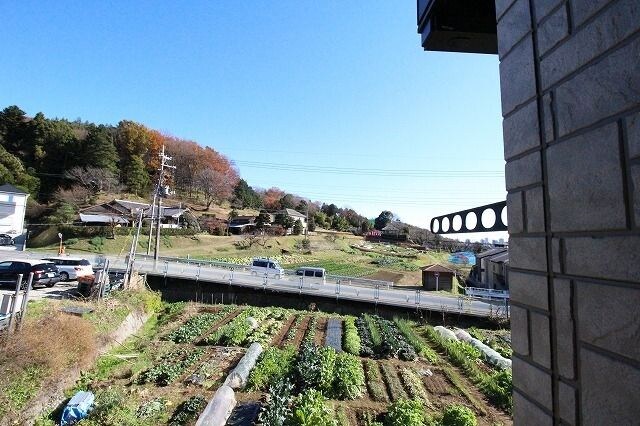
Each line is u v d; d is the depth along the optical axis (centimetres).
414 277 4200
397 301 2505
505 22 239
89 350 1233
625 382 141
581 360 167
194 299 2645
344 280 3334
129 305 1916
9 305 1112
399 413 948
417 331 2127
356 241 6819
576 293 171
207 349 1603
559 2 186
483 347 1736
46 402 966
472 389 1277
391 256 5759
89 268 2539
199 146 8088
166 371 1277
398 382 1292
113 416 933
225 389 1108
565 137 180
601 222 155
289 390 1156
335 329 2041
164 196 2986
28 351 982
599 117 157
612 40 151
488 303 2616
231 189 8188
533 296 205
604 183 154
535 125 204
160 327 1972
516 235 225
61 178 5875
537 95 203
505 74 238
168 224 5353
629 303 140
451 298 2772
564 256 179
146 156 7356
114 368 1282
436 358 1593
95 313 1584
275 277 3055
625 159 143
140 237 4634
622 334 143
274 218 6606
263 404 1078
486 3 311
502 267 3241
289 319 2245
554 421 186
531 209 208
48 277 2192
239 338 1738
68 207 4850
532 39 209
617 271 146
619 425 143
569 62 177
